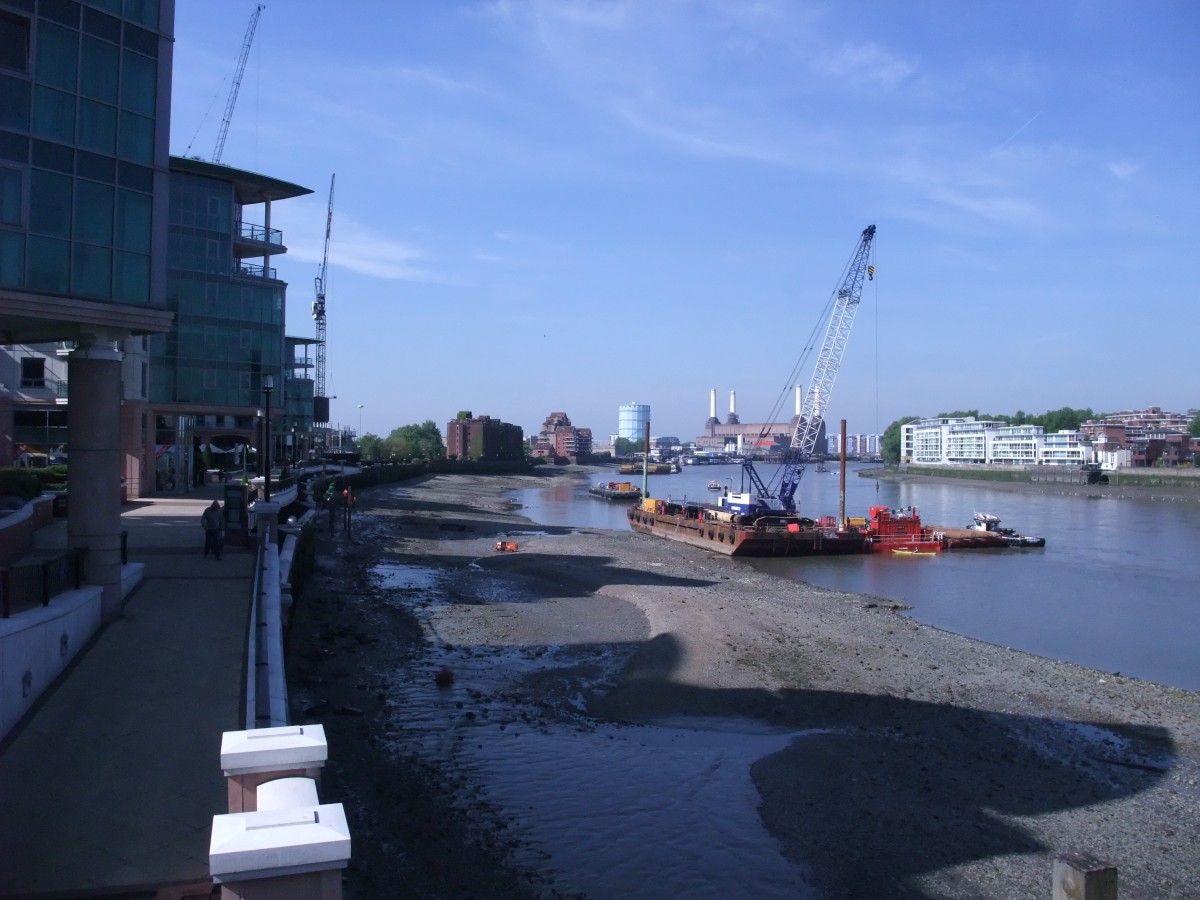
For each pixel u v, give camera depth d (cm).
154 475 4909
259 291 6562
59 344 4775
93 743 1362
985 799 1933
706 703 2548
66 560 1788
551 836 1639
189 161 6125
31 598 1602
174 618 1966
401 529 7119
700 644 3186
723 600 4169
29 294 1758
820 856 1620
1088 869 972
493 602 3994
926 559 6638
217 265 6306
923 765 2109
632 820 1728
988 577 5706
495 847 1562
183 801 1209
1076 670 3139
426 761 1959
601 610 3847
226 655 1755
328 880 449
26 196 1762
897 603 4584
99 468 1905
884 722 2430
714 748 2177
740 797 1864
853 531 7031
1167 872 1653
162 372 6031
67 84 1825
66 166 1820
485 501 12006
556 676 2791
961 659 3200
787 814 1786
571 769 1978
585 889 1455
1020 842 1731
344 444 19325
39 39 1784
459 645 3136
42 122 1788
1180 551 7131
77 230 1834
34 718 1436
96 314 1856
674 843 1642
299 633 3059
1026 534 8525
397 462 17375
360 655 2859
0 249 1727
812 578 5641
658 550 6619
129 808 1185
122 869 1048
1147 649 3731
